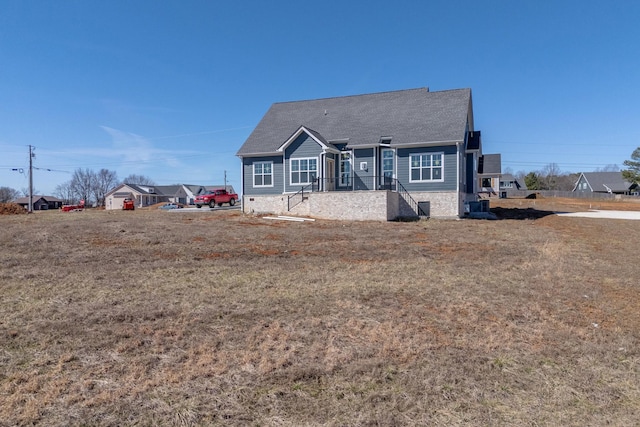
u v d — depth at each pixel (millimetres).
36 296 7176
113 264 9953
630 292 7617
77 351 4914
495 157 45312
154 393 3982
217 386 4129
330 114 27484
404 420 3611
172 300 6980
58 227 15492
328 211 21672
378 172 23672
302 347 5098
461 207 22984
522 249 12375
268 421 3576
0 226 15922
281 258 10930
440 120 23531
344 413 3707
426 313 6379
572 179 100938
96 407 3736
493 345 5172
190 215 23562
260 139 26469
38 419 3543
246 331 5602
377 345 5164
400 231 16406
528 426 3541
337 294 7402
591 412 3760
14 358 4715
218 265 9953
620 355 4941
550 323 5980
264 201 25266
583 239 14570
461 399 3961
